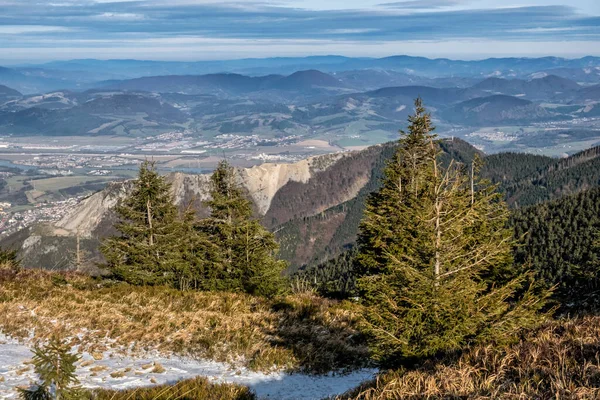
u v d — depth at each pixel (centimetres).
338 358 1803
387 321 1280
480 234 1933
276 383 1515
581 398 749
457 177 1351
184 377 1447
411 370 1143
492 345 1148
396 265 1297
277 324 2136
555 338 1083
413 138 2644
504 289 1331
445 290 1238
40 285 2319
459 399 836
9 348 1505
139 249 2670
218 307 2298
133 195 2758
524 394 787
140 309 2092
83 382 1285
